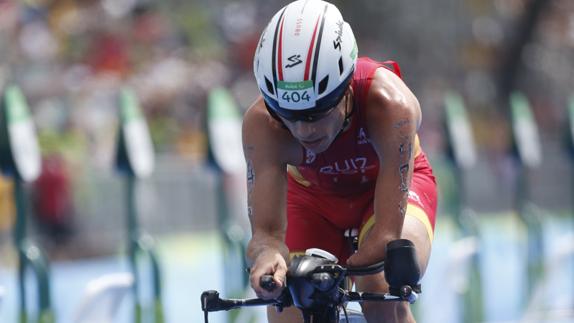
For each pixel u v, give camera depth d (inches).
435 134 1401.3
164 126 1202.0
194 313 764.0
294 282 293.1
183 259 959.0
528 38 1648.6
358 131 353.1
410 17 1611.7
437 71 1604.3
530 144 791.1
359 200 402.0
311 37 309.7
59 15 1322.6
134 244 545.3
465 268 709.3
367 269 320.5
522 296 805.9
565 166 1326.3
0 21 1256.8
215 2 1489.9
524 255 801.6
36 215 969.5
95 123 1151.6
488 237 1080.8
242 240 596.7
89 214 1010.1
